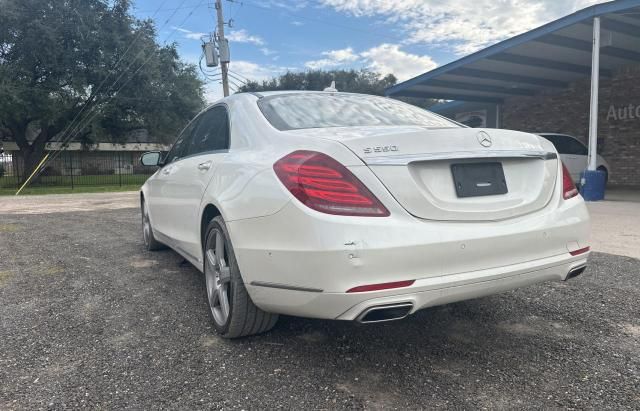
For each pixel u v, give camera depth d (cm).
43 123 2439
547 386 247
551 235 269
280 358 280
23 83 2203
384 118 332
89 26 2369
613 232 663
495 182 265
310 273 229
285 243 239
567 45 1251
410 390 244
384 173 235
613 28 1127
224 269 297
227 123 350
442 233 236
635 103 1558
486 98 1989
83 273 480
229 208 280
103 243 648
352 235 222
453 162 253
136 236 706
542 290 406
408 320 340
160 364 274
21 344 305
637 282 423
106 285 435
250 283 265
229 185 291
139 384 252
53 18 2256
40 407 231
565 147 1248
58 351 294
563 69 1520
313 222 228
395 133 247
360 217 227
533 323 334
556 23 1124
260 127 304
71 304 383
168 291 414
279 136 279
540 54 1372
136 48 2508
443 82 1669
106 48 2427
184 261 526
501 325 331
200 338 311
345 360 278
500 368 267
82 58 2397
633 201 1045
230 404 232
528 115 1945
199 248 348
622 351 287
